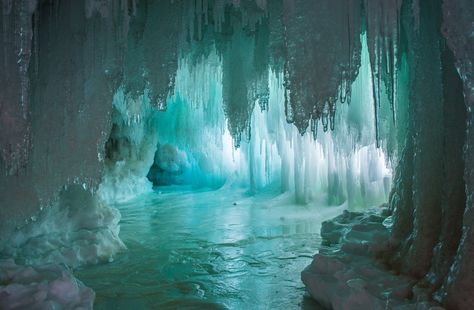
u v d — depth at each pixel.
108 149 13.57
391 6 4.53
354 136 9.40
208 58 9.16
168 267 6.62
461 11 3.68
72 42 5.74
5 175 5.86
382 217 7.51
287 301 5.28
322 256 5.45
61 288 4.59
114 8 5.14
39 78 5.75
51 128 5.80
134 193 14.44
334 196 10.73
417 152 4.78
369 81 9.06
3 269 4.91
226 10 7.27
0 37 4.72
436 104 4.61
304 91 4.99
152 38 6.36
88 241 7.00
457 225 4.18
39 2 5.63
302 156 11.02
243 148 14.31
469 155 3.75
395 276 4.66
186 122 15.69
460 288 3.62
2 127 4.79
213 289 5.71
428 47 4.65
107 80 5.88
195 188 16.11
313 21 4.91
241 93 7.65
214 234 8.76
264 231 8.91
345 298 4.47
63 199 7.49
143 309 5.11
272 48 6.22
